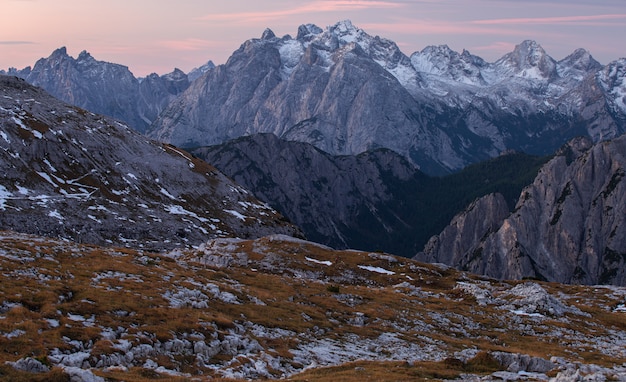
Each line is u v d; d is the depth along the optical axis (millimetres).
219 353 52031
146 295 61094
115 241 167125
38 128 196625
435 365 52875
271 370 49062
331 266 129375
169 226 187125
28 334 44469
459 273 143250
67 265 68438
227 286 75812
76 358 41688
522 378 48219
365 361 53656
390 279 126312
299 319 69625
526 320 94688
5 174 169625
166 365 45594
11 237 79188
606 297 135875
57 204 169250
